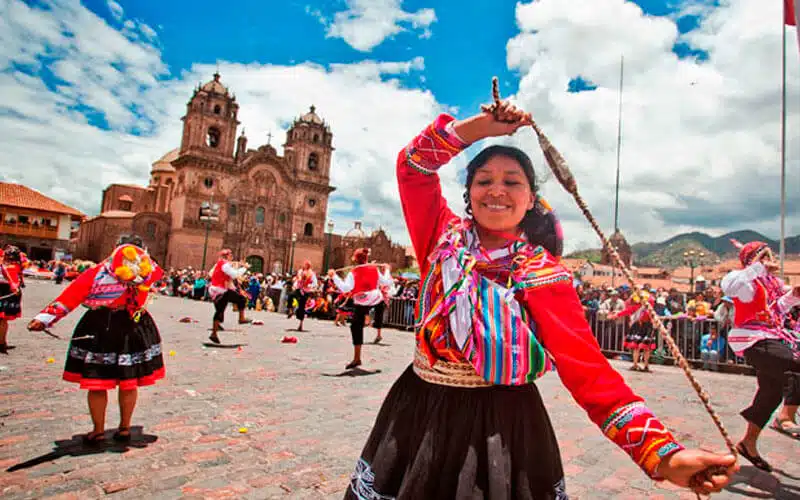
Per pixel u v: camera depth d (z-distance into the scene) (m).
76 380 4.14
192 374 7.22
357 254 8.52
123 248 4.24
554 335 1.39
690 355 11.44
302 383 6.95
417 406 1.54
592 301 13.77
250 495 3.34
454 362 1.50
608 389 1.31
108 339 4.16
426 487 1.41
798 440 5.18
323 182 68.94
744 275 4.42
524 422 1.47
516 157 1.61
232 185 61.50
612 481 3.80
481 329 1.42
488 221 1.57
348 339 13.30
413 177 1.66
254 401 5.81
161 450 4.10
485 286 1.47
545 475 1.44
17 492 3.25
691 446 4.82
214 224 59.75
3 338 8.30
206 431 4.64
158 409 5.30
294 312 21.25
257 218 63.69
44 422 4.67
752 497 3.66
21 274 8.66
